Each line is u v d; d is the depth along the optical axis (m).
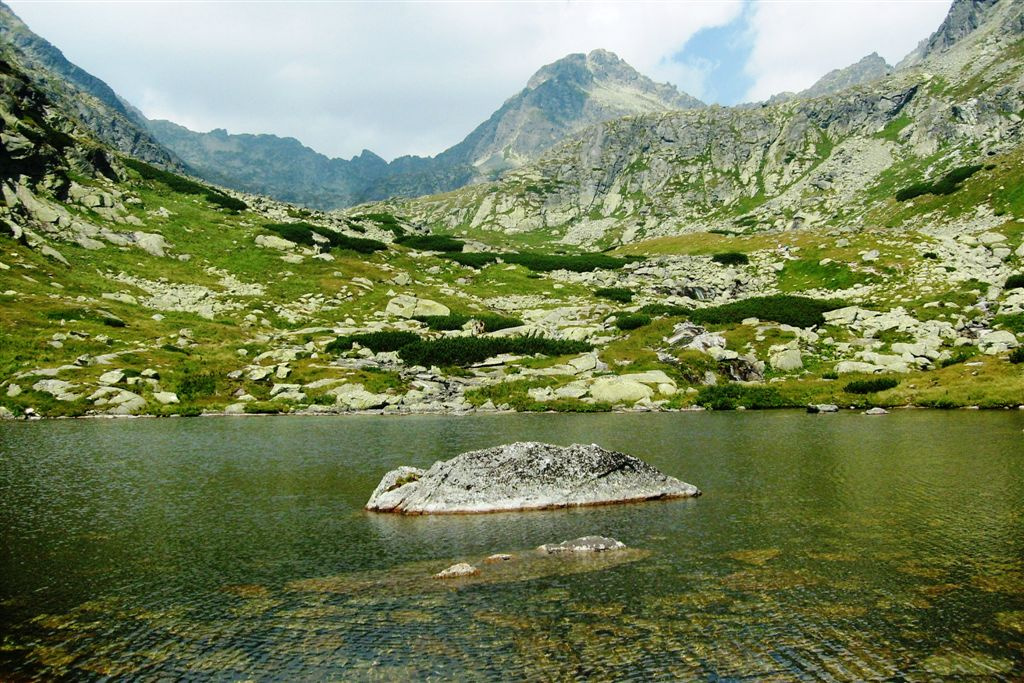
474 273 127.31
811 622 14.22
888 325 74.62
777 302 84.12
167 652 13.51
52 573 18.22
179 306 85.75
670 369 67.88
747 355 71.06
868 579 16.59
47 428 46.94
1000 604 14.89
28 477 30.75
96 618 15.23
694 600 15.57
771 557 18.47
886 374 63.00
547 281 123.25
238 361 69.06
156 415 55.00
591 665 12.60
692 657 12.78
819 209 188.62
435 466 27.05
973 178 141.75
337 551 20.06
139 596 16.56
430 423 50.41
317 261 113.56
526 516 24.08
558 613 15.05
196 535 21.81
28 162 104.56
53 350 62.09
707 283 114.75
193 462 34.47
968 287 83.00
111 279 88.44
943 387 55.38
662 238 180.88
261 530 22.39
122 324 73.06
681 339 74.44
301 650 13.51
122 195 120.50
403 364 72.12
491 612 15.20
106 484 29.39
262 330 82.06
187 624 14.87
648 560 18.56
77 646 13.83
